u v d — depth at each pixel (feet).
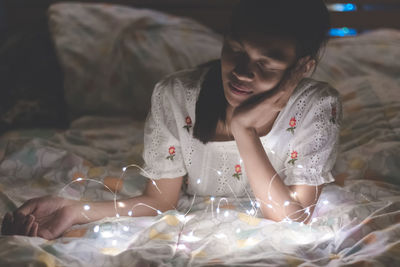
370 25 9.57
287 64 3.92
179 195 5.06
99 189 5.18
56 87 7.79
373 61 7.89
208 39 8.36
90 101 7.55
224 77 4.03
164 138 4.62
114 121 7.29
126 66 7.68
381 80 7.05
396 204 4.54
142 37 7.98
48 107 7.48
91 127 7.13
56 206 4.39
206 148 4.63
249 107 4.21
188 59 7.84
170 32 8.23
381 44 8.22
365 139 6.07
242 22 3.82
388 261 3.64
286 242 4.07
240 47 3.87
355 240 4.08
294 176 4.55
